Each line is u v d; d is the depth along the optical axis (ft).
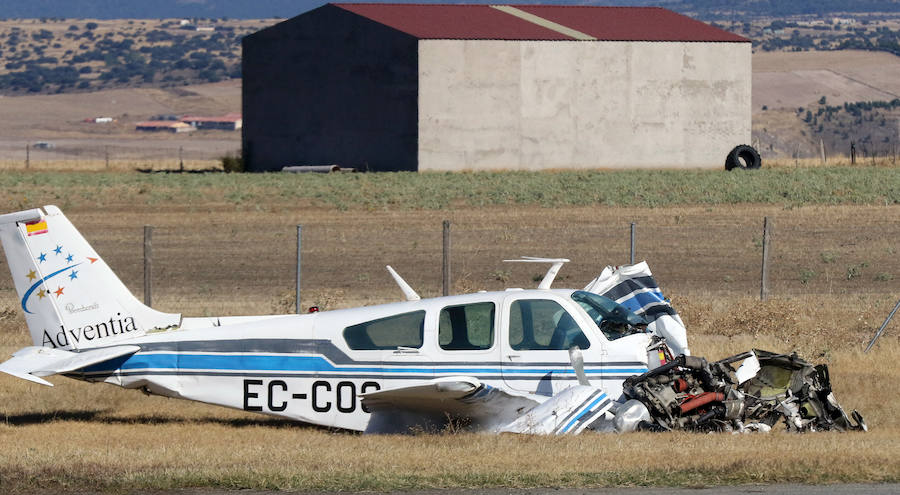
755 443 141.38
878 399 186.09
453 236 425.28
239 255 386.73
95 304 170.19
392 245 405.39
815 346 221.87
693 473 126.21
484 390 146.30
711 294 302.86
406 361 159.12
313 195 593.83
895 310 237.04
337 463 133.69
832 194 568.82
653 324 167.73
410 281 331.57
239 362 164.35
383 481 125.29
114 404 189.67
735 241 404.98
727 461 129.18
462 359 157.69
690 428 152.66
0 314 274.36
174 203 561.43
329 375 161.89
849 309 276.00
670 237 414.21
